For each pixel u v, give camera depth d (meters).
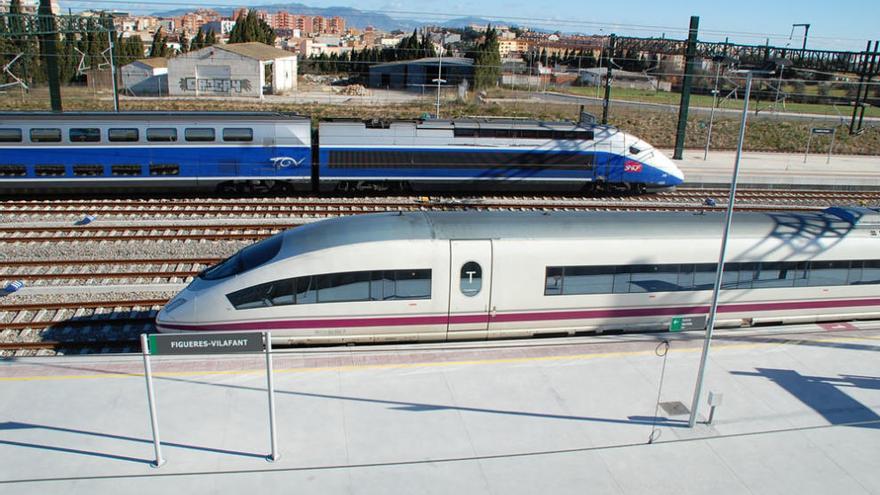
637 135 43.88
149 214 21.86
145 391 10.98
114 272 16.92
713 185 29.84
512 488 9.05
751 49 35.91
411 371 11.86
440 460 9.57
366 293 12.70
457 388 11.41
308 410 10.61
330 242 12.60
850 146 43.97
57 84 31.81
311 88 67.31
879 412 11.27
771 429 10.67
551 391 11.45
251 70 58.09
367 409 10.71
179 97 56.84
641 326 14.28
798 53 37.38
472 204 24.42
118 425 10.11
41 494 8.64
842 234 14.78
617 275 13.66
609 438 10.24
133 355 12.06
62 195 24.47
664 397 11.44
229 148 23.80
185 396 10.88
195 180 24.02
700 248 13.96
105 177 23.39
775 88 61.75
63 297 15.50
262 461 9.38
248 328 12.59
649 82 76.88
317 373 11.65
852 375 12.48
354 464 9.41
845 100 58.22
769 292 14.57
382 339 13.18
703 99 66.44
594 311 13.80
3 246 18.42
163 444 9.70
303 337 12.82
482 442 10.02
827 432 10.65
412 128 24.89
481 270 12.98
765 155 39.16
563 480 9.26
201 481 8.95
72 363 11.73
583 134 26.06
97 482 8.88
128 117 23.16
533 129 25.64
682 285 14.07
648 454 9.90
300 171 24.48
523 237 13.23
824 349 13.47
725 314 14.63
